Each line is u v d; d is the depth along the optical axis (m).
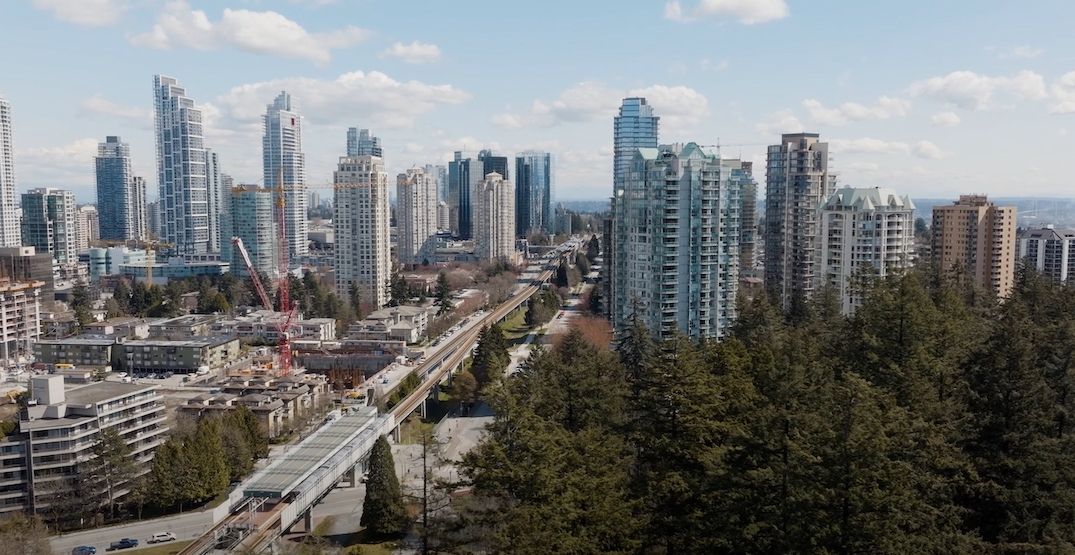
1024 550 77.31
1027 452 85.06
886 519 70.31
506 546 77.06
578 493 80.31
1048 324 120.00
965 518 85.75
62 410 174.12
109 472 168.88
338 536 160.38
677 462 87.56
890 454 77.56
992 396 90.38
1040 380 88.94
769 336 137.62
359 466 196.12
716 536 77.75
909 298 103.25
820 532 70.06
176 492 169.88
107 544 156.62
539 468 81.62
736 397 89.44
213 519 168.12
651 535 84.38
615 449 92.44
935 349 101.69
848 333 119.25
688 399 87.12
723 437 86.62
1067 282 178.50
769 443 76.00
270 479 162.12
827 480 72.06
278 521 150.75
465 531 89.19
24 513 163.62
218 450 178.50
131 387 192.25
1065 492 82.56
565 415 113.12
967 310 136.88
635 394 113.62
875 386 89.56
